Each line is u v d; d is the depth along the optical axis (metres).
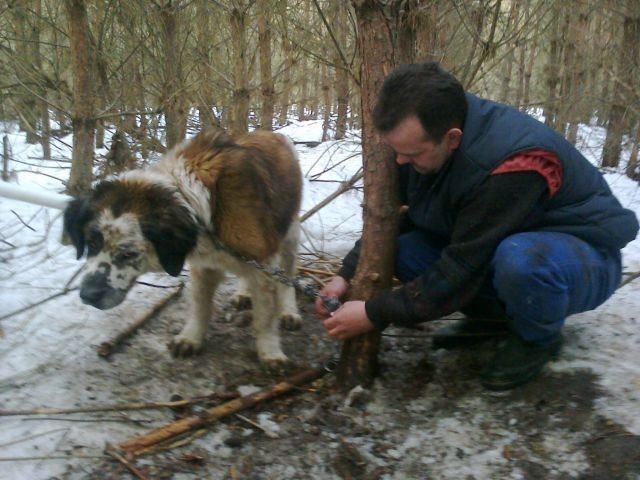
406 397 2.76
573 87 9.34
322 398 2.80
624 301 3.53
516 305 2.43
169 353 3.15
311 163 8.24
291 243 3.58
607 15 8.53
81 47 4.38
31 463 2.27
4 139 5.57
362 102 2.67
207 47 6.61
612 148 8.39
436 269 2.40
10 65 5.72
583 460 2.22
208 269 3.09
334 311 2.63
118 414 2.61
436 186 2.51
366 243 2.69
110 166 5.69
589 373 2.67
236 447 2.46
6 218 4.81
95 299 2.57
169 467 2.32
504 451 2.33
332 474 2.33
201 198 2.72
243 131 6.15
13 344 3.03
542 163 2.31
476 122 2.35
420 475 2.29
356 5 2.58
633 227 2.64
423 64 2.29
